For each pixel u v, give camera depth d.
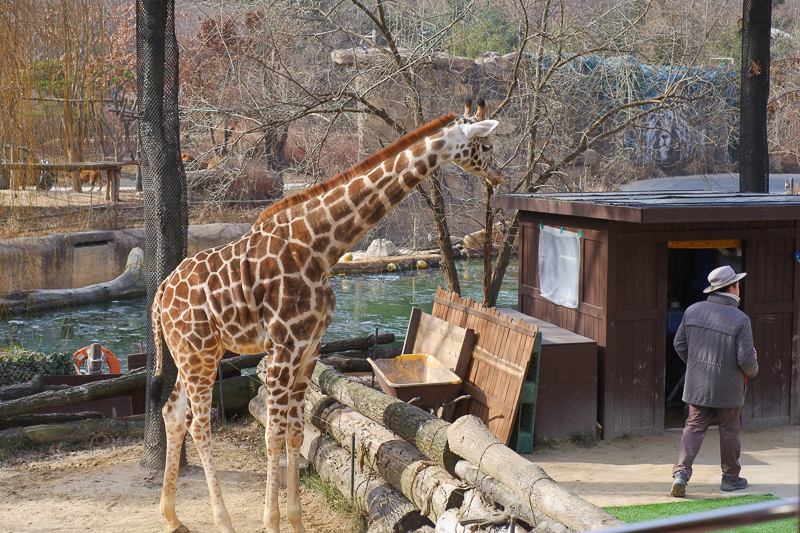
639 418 7.63
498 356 7.30
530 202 8.40
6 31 6.19
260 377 8.01
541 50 11.65
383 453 5.37
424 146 4.91
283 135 13.53
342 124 12.69
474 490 4.60
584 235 7.76
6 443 7.05
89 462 6.84
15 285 18.28
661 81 12.23
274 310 4.94
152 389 5.68
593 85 12.37
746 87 10.37
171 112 6.53
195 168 11.78
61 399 7.61
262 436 7.71
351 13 13.02
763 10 10.11
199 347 5.16
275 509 5.04
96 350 11.09
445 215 11.79
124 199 23.73
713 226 7.66
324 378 6.94
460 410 7.79
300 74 12.56
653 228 7.48
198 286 5.19
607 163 12.92
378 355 9.62
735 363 5.91
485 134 4.95
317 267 5.01
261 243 5.08
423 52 11.22
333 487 5.97
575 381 7.39
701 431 6.01
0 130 6.36
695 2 12.55
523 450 7.13
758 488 6.17
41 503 5.80
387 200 4.95
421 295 19.61
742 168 10.50
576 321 7.96
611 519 3.63
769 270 7.87
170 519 5.29
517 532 4.15
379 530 4.95
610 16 12.15
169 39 6.48
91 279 20.36
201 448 5.21
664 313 7.61
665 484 6.30
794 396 8.02
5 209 6.82
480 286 20.08
